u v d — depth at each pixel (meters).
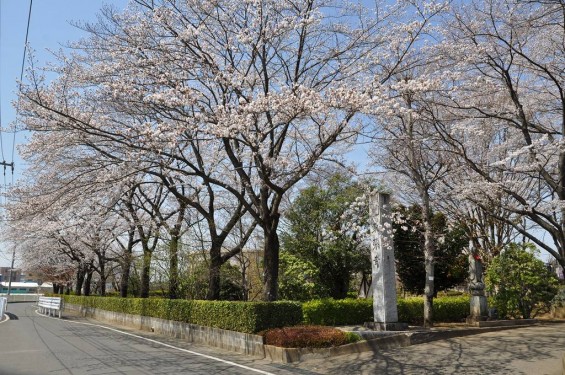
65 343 13.39
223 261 16.72
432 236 15.41
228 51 12.38
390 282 13.83
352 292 23.95
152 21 11.70
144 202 20.22
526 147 10.02
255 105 10.22
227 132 10.16
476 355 10.12
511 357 9.80
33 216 12.80
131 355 11.00
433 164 15.55
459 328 13.90
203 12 11.94
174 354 11.26
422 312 17.03
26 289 81.38
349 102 10.09
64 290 51.78
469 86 11.95
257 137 11.22
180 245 19.31
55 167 13.39
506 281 16.41
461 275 19.39
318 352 10.37
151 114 11.77
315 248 18.52
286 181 13.34
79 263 29.19
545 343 11.28
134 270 25.84
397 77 13.73
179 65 11.69
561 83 11.70
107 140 11.56
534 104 12.50
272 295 12.46
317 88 12.48
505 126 12.53
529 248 16.53
